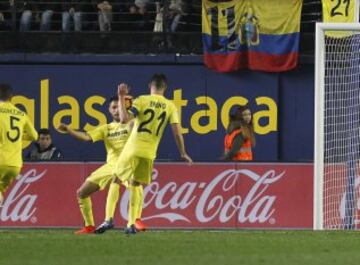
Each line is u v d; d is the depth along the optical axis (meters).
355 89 52.47
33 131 44.16
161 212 48.47
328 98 52.66
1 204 47.00
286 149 60.44
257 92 60.28
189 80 60.53
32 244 36.34
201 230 47.28
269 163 48.50
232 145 52.09
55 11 63.88
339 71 52.72
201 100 60.44
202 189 48.53
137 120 40.59
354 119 52.00
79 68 60.84
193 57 60.44
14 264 29.94
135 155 40.56
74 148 60.78
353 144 51.09
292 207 48.41
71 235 41.16
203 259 31.09
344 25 47.56
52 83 60.94
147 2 63.69
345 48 52.72
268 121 60.31
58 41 61.38
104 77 60.78
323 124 47.75
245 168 48.56
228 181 48.53
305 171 48.44
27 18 62.78
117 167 41.16
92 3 63.75
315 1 61.78
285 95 60.28
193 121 60.53
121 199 48.03
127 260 30.86
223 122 60.38
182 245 36.00
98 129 43.34
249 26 59.72
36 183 48.75
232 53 59.94
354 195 48.72
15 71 60.88
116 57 60.72
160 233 42.47
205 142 60.47
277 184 48.44
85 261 30.67
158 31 61.84
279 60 59.69
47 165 48.78
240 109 53.09
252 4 59.69
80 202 43.19
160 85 41.00
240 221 48.41
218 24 59.97
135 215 41.59
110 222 42.53
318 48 47.56
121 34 61.22
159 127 40.84
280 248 35.09
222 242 37.25
